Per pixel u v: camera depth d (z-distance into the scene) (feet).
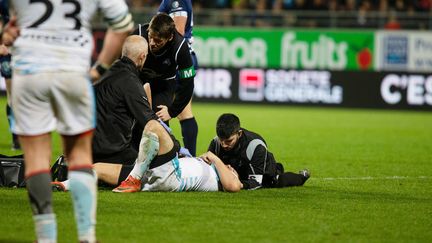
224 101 269.23
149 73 107.24
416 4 282.56
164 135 87.86
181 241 65.31
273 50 277.44
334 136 177.47
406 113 255.70
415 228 73.41
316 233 69.87
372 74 264.52
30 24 58.08
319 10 280.72
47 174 58.95
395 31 272.51
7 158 91.15
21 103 57.98
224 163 94.94
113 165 90.22
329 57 275.80
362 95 265.13
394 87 263.08
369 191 97.60
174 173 88.89
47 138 59.41
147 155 87.30
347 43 274.98
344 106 266.16
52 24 57.98
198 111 237.86
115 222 72.28
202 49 278.87
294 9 283.59
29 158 58.90
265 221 74.90
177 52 104.12
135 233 67.92
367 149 152.66
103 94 91.50
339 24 279.08
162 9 114.52
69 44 58.08
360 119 227.40
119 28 59.26
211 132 177.27
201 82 269.85
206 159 92.68
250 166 94.43
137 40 92.43
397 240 67.92
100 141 91.25
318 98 267.59
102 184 92.12
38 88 57.31
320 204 85.81
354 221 76.18
